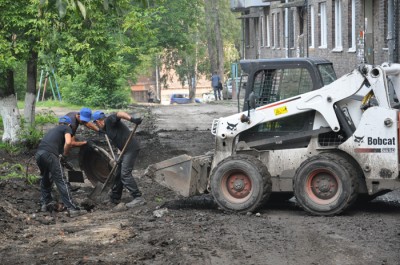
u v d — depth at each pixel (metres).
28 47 25.00
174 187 15.28
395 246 11.29
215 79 70.75
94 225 13.67
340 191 13.98
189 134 30.66
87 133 30.72
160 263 10.46
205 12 89.31
